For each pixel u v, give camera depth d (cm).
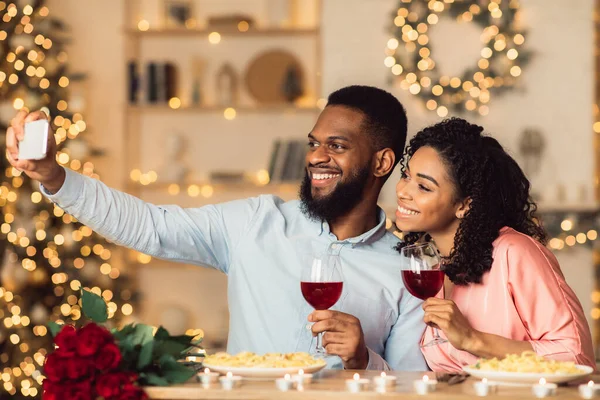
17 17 529
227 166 568
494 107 549
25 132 196
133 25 571
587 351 210
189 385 172
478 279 225
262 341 240
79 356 168
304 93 564
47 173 210
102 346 169
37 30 532
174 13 561
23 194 517
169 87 557
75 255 523
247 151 568
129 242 234
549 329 212
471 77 549
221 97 554
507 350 203
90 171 545
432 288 207
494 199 231
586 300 543
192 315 569
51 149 208
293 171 544
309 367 178
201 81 564
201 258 248
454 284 231
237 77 568
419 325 242
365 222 252
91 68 566
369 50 555
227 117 570
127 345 172
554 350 206
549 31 549
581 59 546
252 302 243
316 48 555
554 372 172
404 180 234
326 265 203
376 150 250
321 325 204
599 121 545
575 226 538
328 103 257
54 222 521
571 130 546
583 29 546
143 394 167
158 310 568
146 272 570
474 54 552
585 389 164
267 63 566
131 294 538
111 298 525
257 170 567
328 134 246
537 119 547
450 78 551
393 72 551
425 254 207
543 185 546
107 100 567
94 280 523
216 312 568
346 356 205
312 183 248
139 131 573
